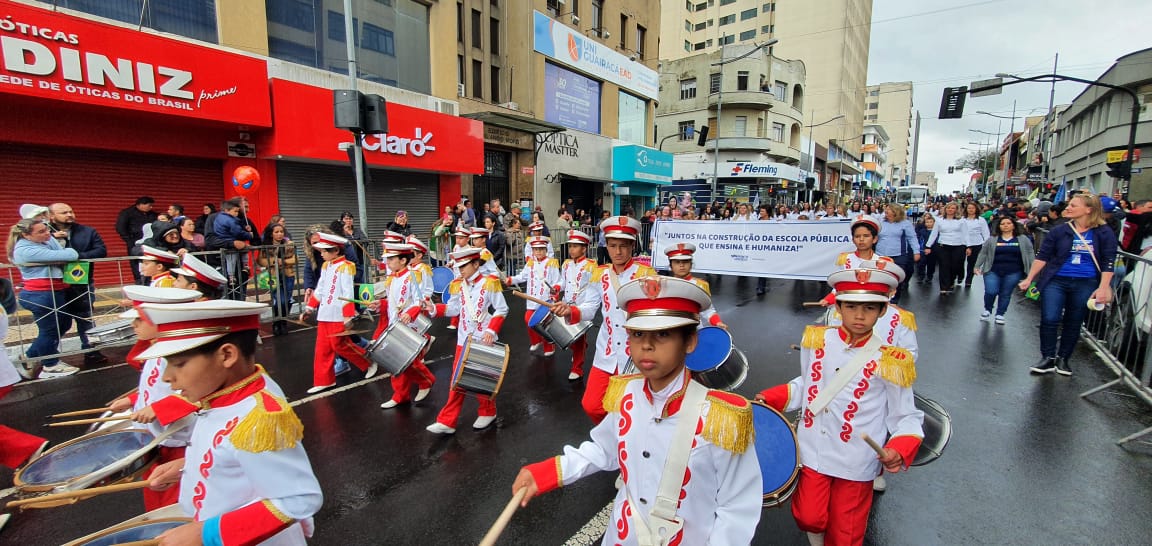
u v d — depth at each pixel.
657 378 1.70
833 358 2.57
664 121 43.34
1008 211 14.60
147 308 1.61
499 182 17.91
